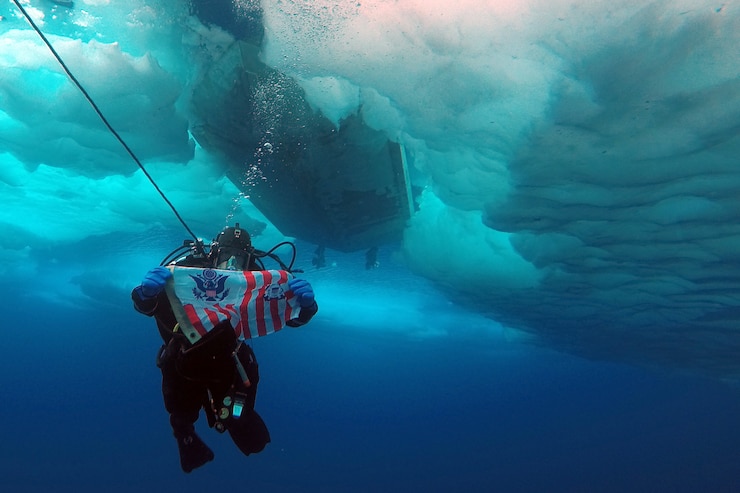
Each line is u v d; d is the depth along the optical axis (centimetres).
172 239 1345
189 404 255
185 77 740
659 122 545
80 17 649
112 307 2638
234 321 240
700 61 465
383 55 589
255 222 1072
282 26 600
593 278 1005
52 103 732
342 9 555
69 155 831
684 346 1455
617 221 755
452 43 542
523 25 496
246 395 247
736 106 495
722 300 986
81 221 1230
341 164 773
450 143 682
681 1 432
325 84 667
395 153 799
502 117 607
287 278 246
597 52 493
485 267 1085
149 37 683
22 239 1349
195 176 912
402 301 1767
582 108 556
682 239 762
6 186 1063
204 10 623
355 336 2583
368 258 1119
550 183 696
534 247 914
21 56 677
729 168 587
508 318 1572
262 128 739
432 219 988
